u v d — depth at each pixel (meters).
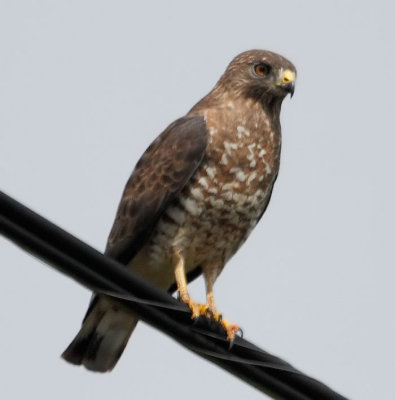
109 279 9.12
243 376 9.85
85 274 9.02
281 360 9.73
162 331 9.71
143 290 9.30
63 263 8.86
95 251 8.93
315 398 9.66
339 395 9.64
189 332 9.73
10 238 8.59
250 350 9.79
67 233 8.72
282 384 9.73
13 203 8.43
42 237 8.66
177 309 9.49
